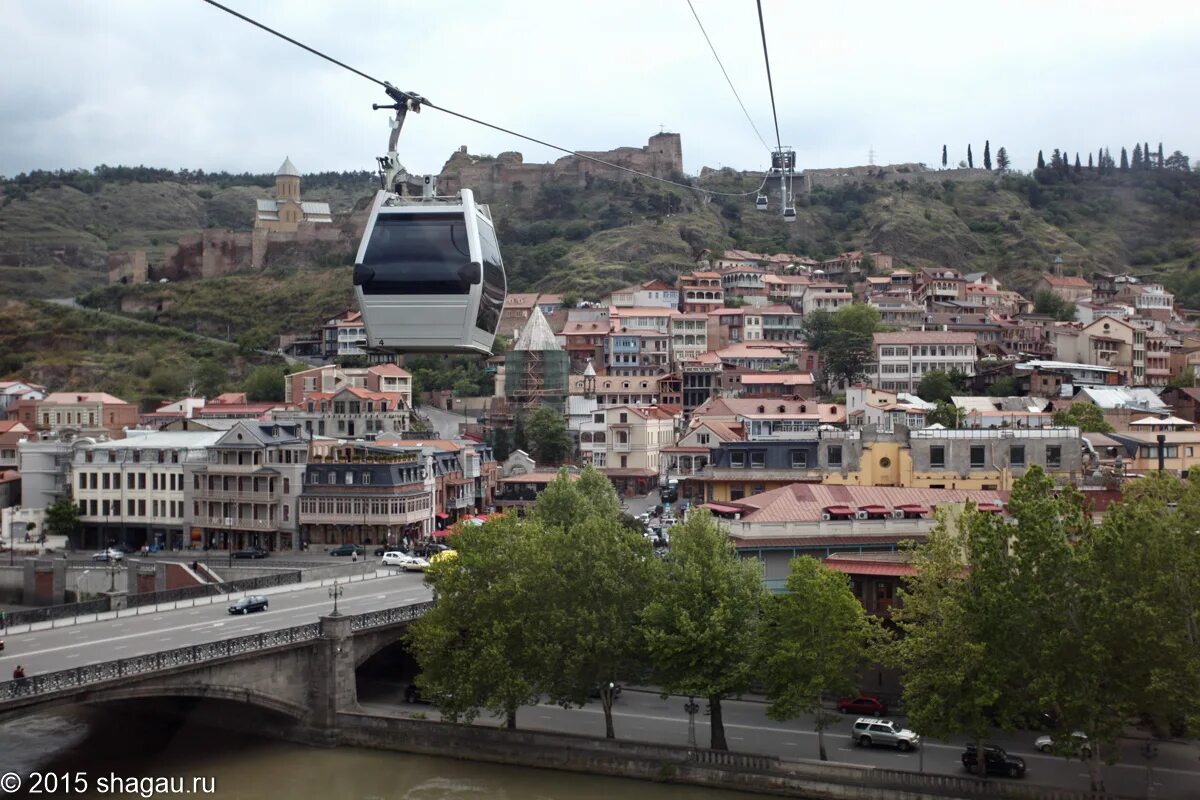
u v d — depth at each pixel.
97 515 182.75
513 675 91.81
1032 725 89.19
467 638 97.38
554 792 86.12
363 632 102.50
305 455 173.88
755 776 83.88
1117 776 80.19
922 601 84.88
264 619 110.31
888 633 87.19
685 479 162.00
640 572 94.94
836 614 84.94
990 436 130.00
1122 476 128.25
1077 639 75.69
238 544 174.75
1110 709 76.19
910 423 176.88
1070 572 77.75
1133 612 74.31
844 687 86.44
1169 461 158.12
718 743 88.31
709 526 95.12
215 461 175.62
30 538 181.62
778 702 84.69
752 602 90.25
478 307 53.12
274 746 97.75
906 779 78.94
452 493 191.38
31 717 105.06
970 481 128.75
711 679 87.25
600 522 99.31
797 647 84.12
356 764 93.06
